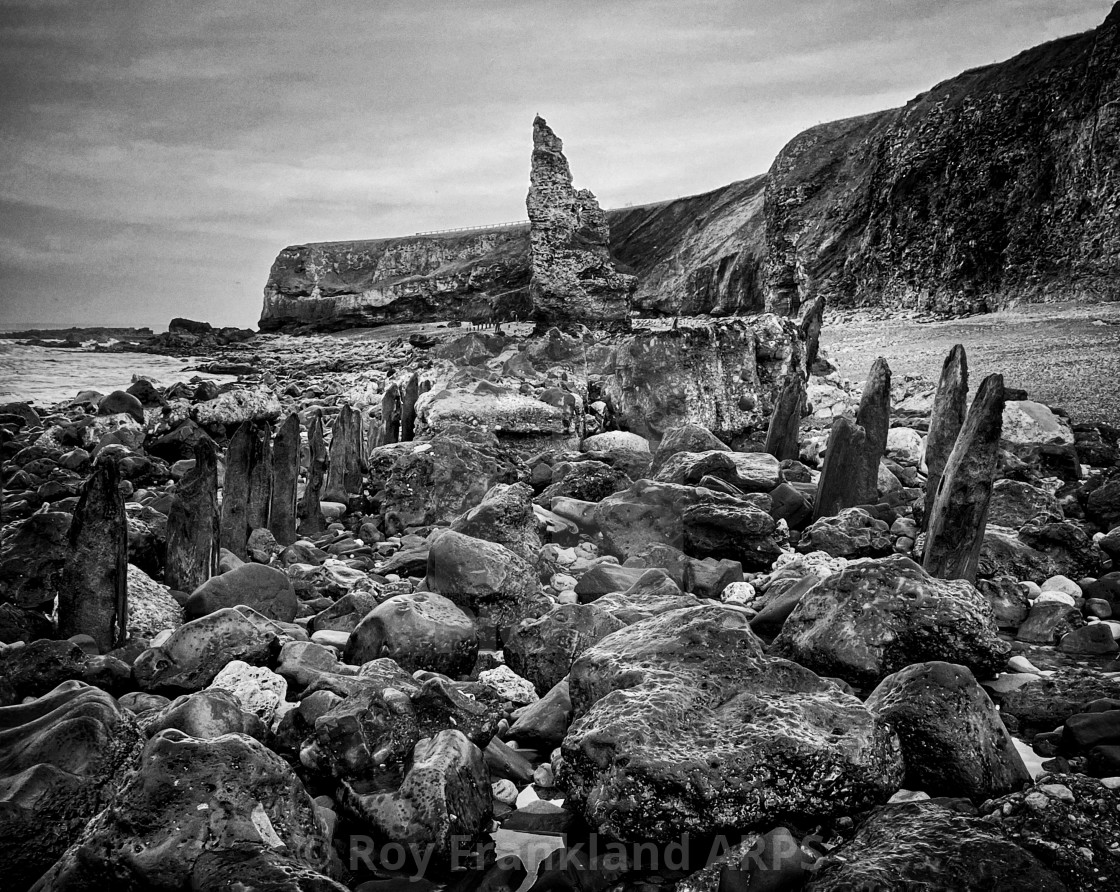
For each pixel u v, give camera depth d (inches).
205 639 202.4
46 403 952.9
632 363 510.3
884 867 128.7
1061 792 142.9
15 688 194.9
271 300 3609.7
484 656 236.1
